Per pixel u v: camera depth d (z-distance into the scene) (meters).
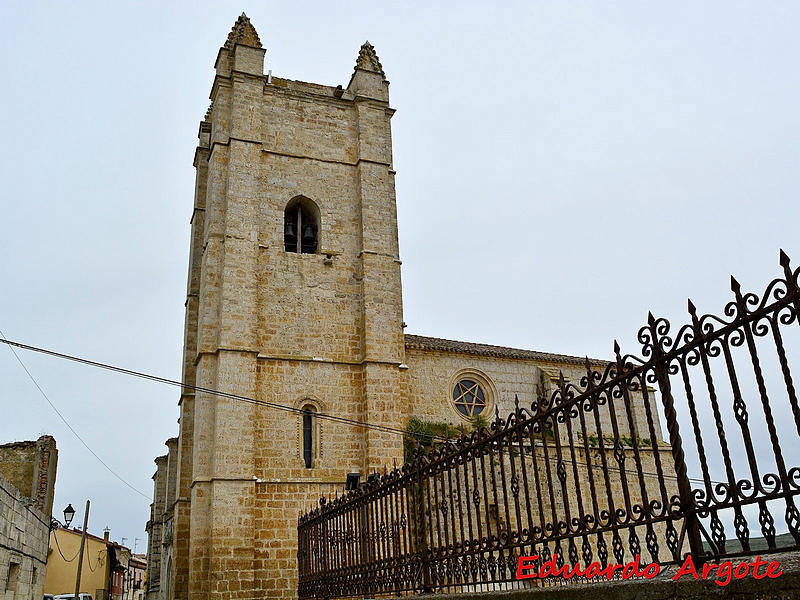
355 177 34.03
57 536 55.97
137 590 89.56
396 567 11.86
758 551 5.33
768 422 5.29
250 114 32.38
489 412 34.00
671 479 33.12
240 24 34.31
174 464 41.47
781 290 5.26
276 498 26.92
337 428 28.97
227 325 28.34
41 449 31.98
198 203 36.66
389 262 32.31
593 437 32.94
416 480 11.55
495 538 8.73
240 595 24.88
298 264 31.20
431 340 35.50
